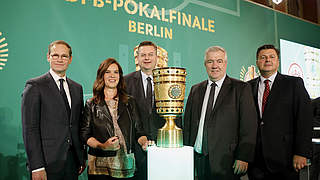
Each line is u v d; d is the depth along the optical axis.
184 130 1.97
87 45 2.12
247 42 3.16
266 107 1.89
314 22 3.96
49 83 1.58
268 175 1.84
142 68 2.23
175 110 0.93
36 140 1.46
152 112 2.18
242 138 1.71
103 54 2.19
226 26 3.00
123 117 1.67
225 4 3.01
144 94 2.19
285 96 1.85
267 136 1.83
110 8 2.25
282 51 3.46
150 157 0.90
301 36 3.74
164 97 0.93
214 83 1.87
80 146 1.64
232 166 1.72
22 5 1.88
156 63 2.46
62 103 1.58
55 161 1.51
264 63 1.96
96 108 1.63
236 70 3.04
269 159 1.81
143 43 2.27
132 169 1.64
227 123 1.73
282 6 3.55
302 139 1.75
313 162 2.38
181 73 0.93
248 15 3.20
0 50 1.80
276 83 1.91
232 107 1.76
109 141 1.49
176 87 0.92
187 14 2.71
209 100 1.84
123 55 2.29
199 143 1.84
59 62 1.65
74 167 1.62
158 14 2.52
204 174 1.79
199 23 2.79
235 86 1.82
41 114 1.53
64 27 2.03
